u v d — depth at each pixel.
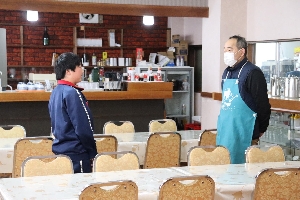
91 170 4.41
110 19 11.94
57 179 3.74
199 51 11.93
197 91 11.90
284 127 6.40
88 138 4.25
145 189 3.44
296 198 3.68
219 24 9.46
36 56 11.50
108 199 3.12
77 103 4.22
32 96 7.98
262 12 9.08
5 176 5.85
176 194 3.28
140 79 8.87
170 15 9.72
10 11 11.28
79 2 9.20
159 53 11.77
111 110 8.62
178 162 5.70
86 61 11.49
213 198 3.40
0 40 10.27
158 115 8.95
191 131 6.81
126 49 12.07
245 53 5.09
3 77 10.34
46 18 11.52
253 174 3.98
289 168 3.62
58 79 4.39
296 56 8.30
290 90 6.88
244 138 5.08
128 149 5.74
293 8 8.27
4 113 7.97
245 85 5.01
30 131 8.15
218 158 4.57
